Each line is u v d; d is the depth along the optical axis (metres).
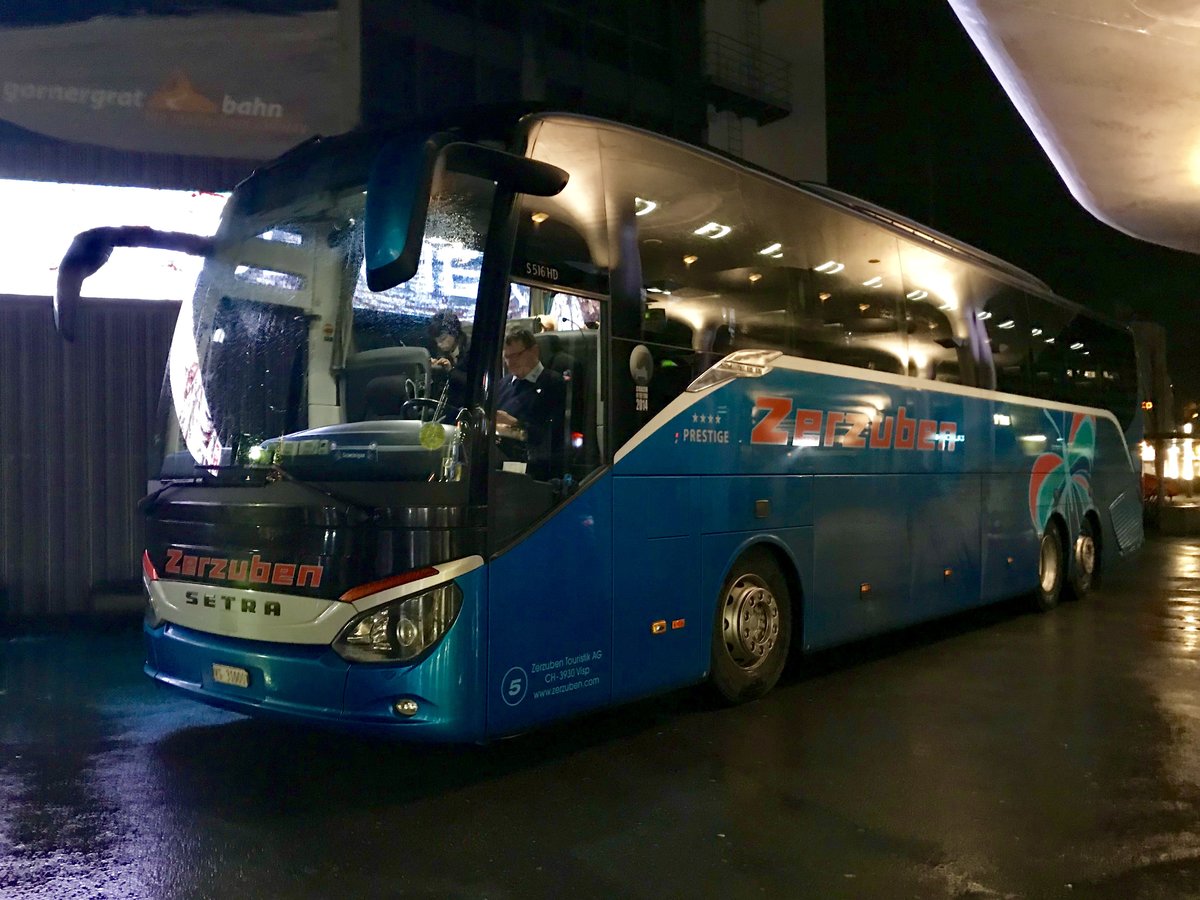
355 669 4.73
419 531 4.72
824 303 7.67
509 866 4.26
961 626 10.68
